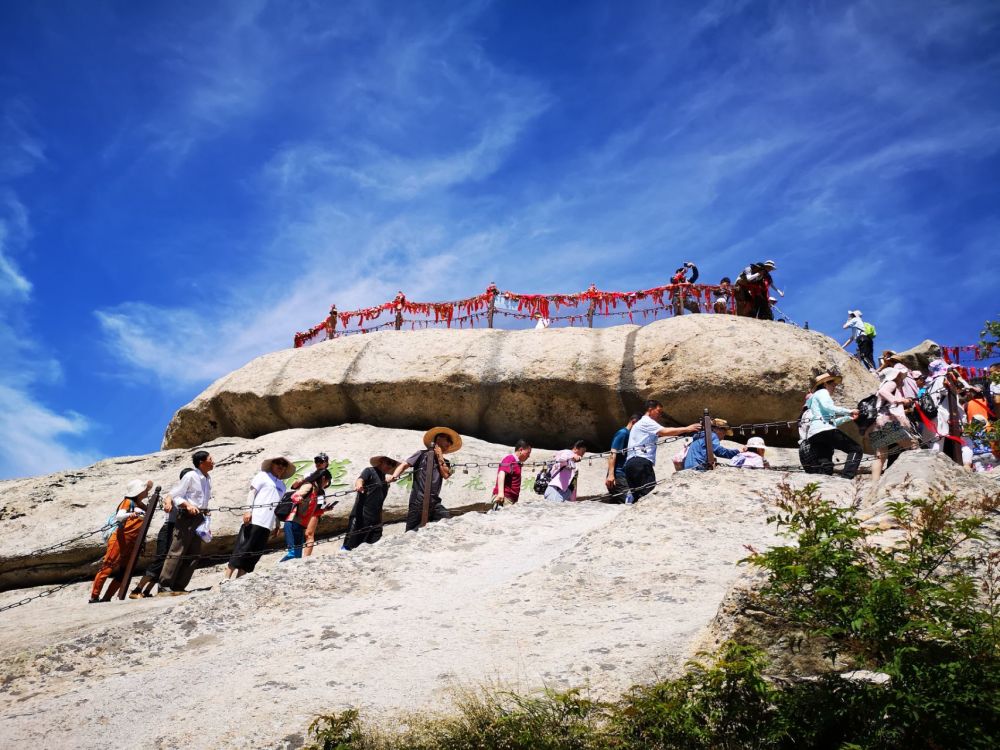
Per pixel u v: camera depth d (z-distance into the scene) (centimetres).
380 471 1159
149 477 1655
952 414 1052
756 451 1134
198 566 1496
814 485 518
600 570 729
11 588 1500
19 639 835
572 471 1169
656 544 761
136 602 1043
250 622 739
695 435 1106
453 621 674
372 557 847
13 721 591
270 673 612
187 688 608
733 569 698
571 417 1722
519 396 1728
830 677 454
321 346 1908
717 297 1812
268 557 1502
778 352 1616
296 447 1706
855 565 468
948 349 1892
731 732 466
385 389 1781
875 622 432
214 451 1741
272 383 1867
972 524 478
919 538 496
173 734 544
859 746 418
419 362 1789
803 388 1590
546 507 1020
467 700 524
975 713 412
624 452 1197
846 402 1606
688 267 1823
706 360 1620
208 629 730
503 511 995
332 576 809
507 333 1820
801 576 469
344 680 589
